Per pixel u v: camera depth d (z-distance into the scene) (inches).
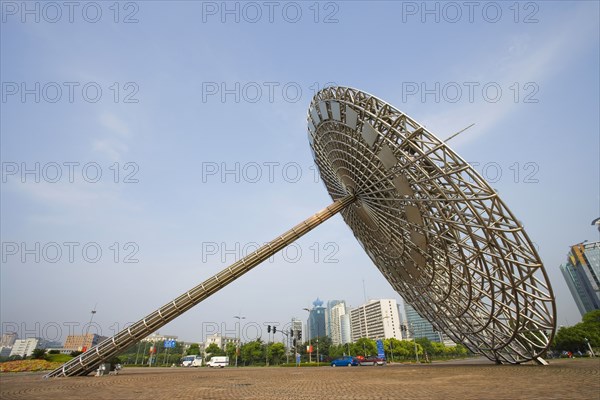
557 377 837.2
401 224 1359.5
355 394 637.3
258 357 6053.2
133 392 761.6
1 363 2618.1
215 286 1683.1
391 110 1095.6
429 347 7126.0
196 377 1283.2
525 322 1198.3
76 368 1507.1
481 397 545.3
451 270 1266.0
